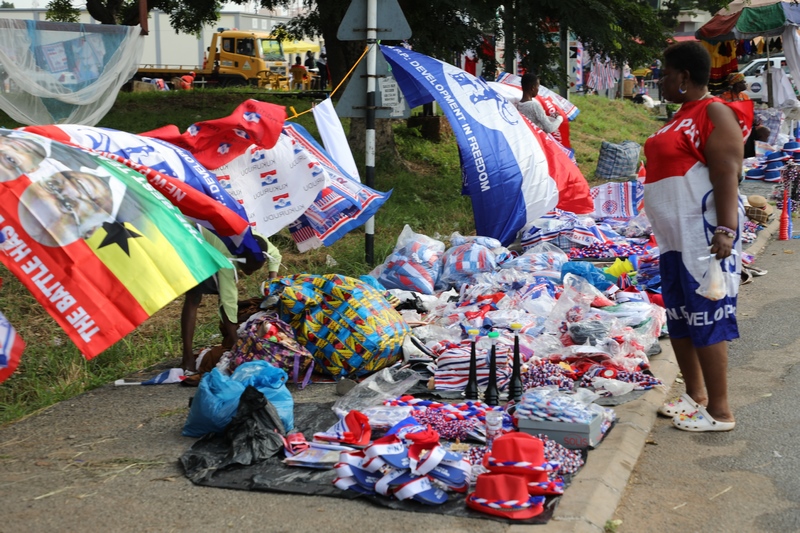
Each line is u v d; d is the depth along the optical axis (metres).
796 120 18.30
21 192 4.38
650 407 5.20
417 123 16.92
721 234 4.54
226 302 5.80
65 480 4.21
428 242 7.99
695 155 4.64
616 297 6.87
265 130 6.59
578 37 13.29
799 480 4.24
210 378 4.68
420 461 3.85
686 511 3.96
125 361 6.52
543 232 9.25
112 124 15.84
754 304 7.85
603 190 10.80
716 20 19.09
